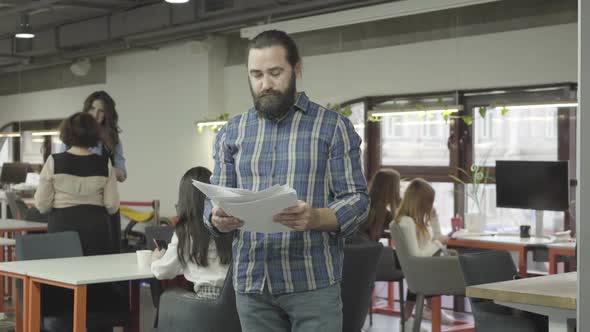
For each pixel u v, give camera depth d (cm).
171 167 1114
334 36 914
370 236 642
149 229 496
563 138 738
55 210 506
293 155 235
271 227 219
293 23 856
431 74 822
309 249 235
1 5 961
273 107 232
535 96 755
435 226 658
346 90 903
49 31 1089
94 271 396
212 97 1054
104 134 581
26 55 1158
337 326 238
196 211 365
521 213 767
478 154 802
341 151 237
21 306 428
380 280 640
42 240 459
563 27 721
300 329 237
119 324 432
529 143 763
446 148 825
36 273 390
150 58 1145
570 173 732
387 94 863
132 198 1181
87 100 584
